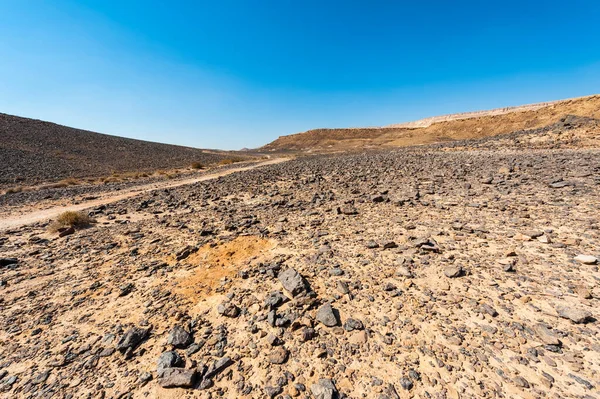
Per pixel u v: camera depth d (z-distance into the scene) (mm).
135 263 8242
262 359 4297
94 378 4211
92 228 12523
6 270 8273
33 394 3996
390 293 5586
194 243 9492
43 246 10352
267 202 15227
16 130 54062
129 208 16328
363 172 22328
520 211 9578
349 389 3682
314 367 4070
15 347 4996
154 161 54719
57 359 4621
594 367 3611
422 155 31094
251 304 5672
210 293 6250
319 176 22438
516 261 6375
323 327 4855
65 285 7211
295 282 5992
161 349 4684
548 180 12789
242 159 68125
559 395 3314
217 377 4039
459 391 3504
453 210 10484
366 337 4539
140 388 3973
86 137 64812
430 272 6270
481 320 4668
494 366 3803
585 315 4367
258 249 8523
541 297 5074
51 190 25781
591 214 8531
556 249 6676
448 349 4160
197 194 19531
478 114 113625
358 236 8852
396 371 3881
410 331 4594
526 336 4238
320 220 10711
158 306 5910
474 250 7125
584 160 16672
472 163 20859
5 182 28953
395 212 11031
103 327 5406
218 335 4867
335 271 6621
